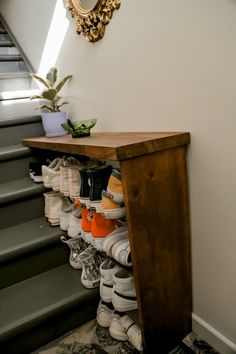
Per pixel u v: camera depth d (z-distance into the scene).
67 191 1.27
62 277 1.32
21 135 1.71
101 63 1.27
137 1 0.99
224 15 0.73
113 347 1.10
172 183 0.94
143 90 1.07
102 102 1.34
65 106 1.68
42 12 1.73
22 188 1.45
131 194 0.85
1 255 1.20
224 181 0.85
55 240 1.34
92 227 1.09
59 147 1.14
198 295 1.07
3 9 2.43
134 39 1.04
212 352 1.04
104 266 1.14
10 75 2.02
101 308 1.20
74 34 1.42
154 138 0.87
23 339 1.10
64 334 1.20
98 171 1.02
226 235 0.90
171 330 1.06
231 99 0.77
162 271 0.98
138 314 0.99
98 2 1.14
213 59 0.79
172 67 0.92
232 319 0.97
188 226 1.01
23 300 1.18
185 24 0.84
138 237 0.89
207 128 0.86
